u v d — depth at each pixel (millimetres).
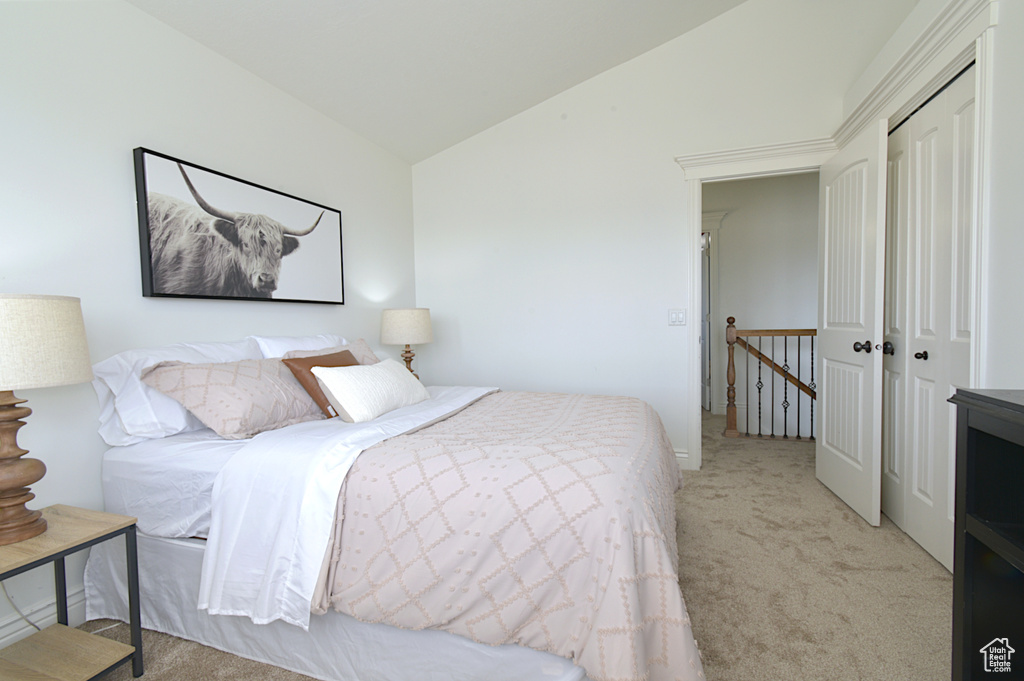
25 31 1558
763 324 4957
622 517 1134
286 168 2609
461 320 3797
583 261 3453
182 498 1556
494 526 1217
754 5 3010
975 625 1033
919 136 2115
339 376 1943
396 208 3648
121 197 1830
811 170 3016
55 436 1625
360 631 1332
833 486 2738
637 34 2994
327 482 1370
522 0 2412
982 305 1631
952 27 1750
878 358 2258
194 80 2109
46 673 1268
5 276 1517
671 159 3221
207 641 1530
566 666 1145
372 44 2430
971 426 1018
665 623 1071
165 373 1753
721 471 3180
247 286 2312
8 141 1520
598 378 3457
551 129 3480
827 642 1469
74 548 1254
